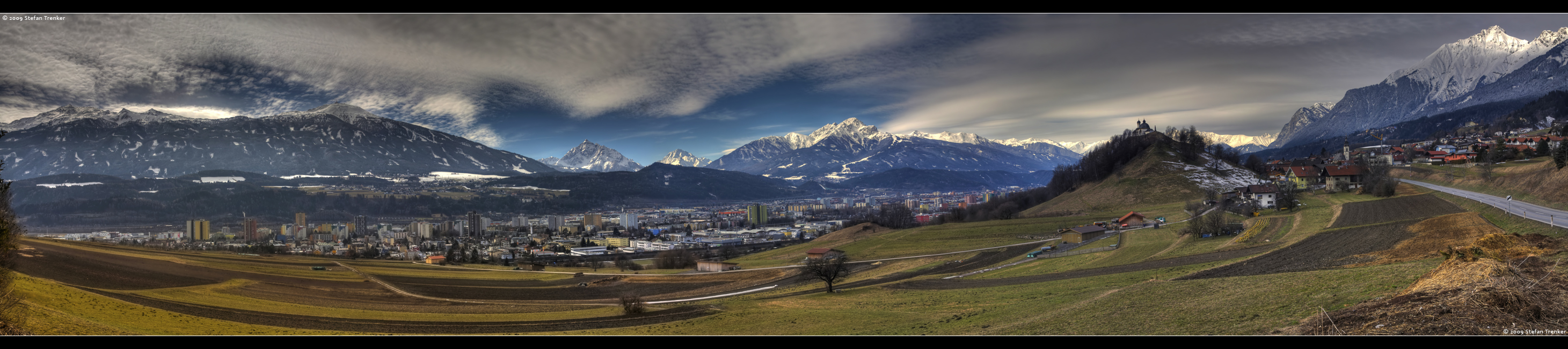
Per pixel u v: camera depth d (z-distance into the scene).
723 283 138.62
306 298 115.56
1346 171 188.25
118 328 61.66
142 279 123.69
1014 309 66.81
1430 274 43.28
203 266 156.88
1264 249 89.00
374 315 93.38
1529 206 99.56
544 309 103.81
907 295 91.19
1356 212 123.75
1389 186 154.38
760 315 82.31
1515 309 32.31
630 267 198.25
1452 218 89.88
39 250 143.00
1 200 54.19
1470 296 34.19
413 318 89.00
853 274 135.12
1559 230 68.75
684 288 135.62
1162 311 51.56
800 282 125.19
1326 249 79.19
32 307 56.94
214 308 91.88
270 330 72.56
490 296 126.81
